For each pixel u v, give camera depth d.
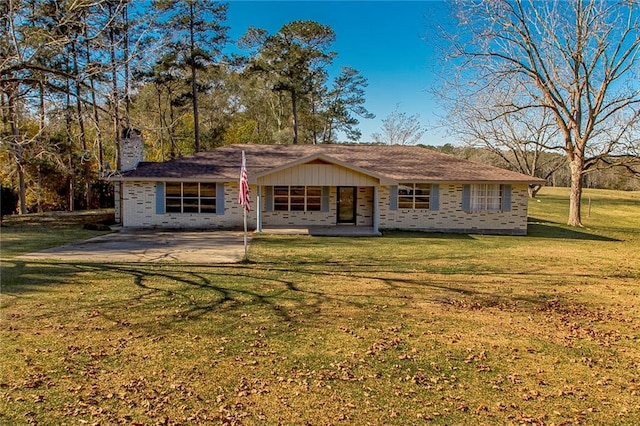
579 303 8.61
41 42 9.41
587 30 22.44
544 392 4.93
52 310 7.21
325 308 7.75
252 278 9.80
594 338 6.67
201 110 44.34
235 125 46.47
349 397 4.68
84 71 9.97
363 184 17.80
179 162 21.05
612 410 4.56
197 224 19.55
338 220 20.72
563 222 26.91
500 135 30.56
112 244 14.36
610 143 23.83
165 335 6.27
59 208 31.27
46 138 12.77
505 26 22.77
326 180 17.66
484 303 8.38
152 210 19.28
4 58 9.11
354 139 48.53
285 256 12.70
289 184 17.62
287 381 5.00
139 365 5.29
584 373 5.44
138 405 4.39
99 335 6.20
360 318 7.26
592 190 54.53
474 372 5.38
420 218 20.23
